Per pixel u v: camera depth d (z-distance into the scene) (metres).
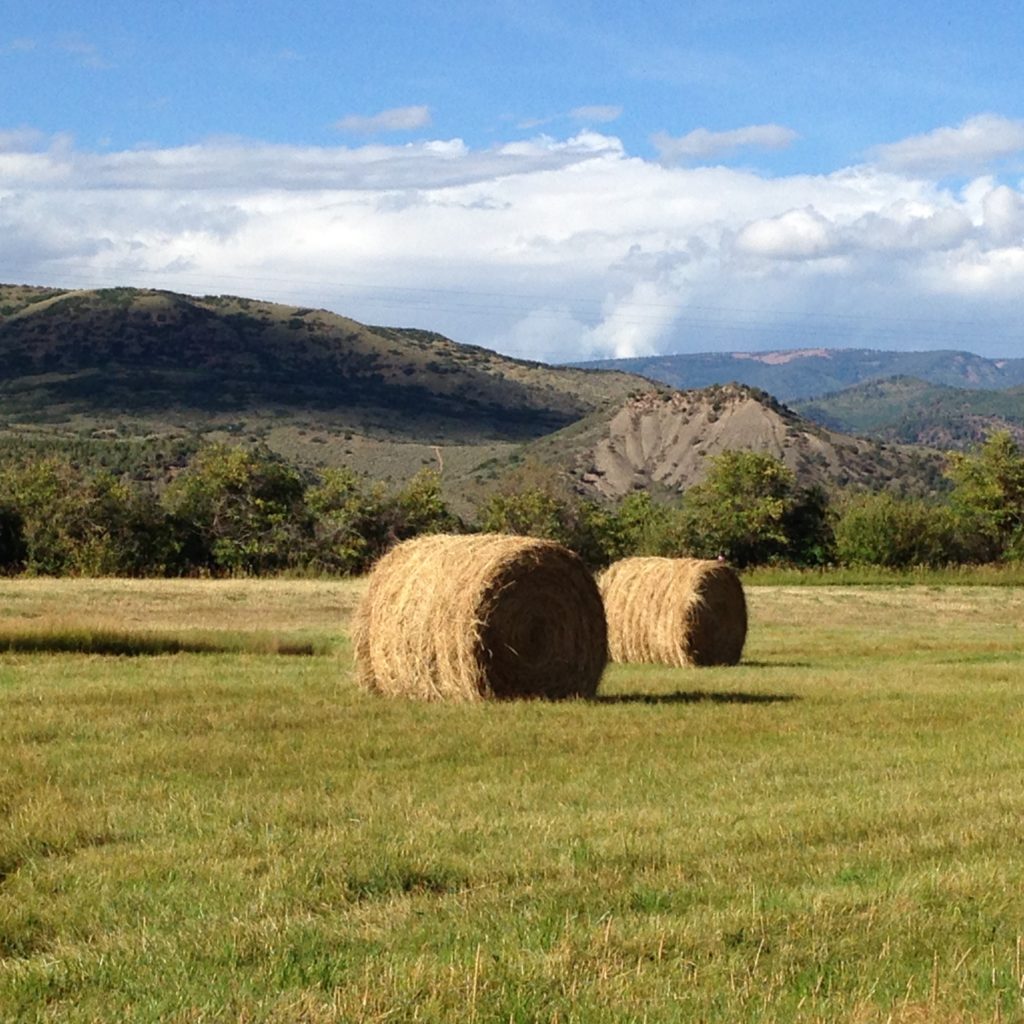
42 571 57.78
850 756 12.57
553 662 17.89
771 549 67.56
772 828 9.16
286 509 63.97
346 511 65.06
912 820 9.55
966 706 16.75
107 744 12.62
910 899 7.46
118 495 60.25
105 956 6.55
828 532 67.38
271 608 37.50
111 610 35.19
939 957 6.64
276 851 8.48
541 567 17.73
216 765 11.54
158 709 15.19
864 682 20.50
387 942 6.78
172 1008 5.91
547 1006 5.92
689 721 14.88
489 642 17.31
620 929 6.93
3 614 32.72
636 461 110.81
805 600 45.78
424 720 14.69
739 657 26.59
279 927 6.96
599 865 8.19
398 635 17.58
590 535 69.25
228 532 61.91
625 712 15.76
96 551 57.72
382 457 130.50
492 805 9.97
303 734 13.41
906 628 36.81
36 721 14.02
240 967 6.44
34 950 6.82
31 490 59.03
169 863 8.20
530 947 6.66
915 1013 5.86
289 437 138.62
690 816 9.59
